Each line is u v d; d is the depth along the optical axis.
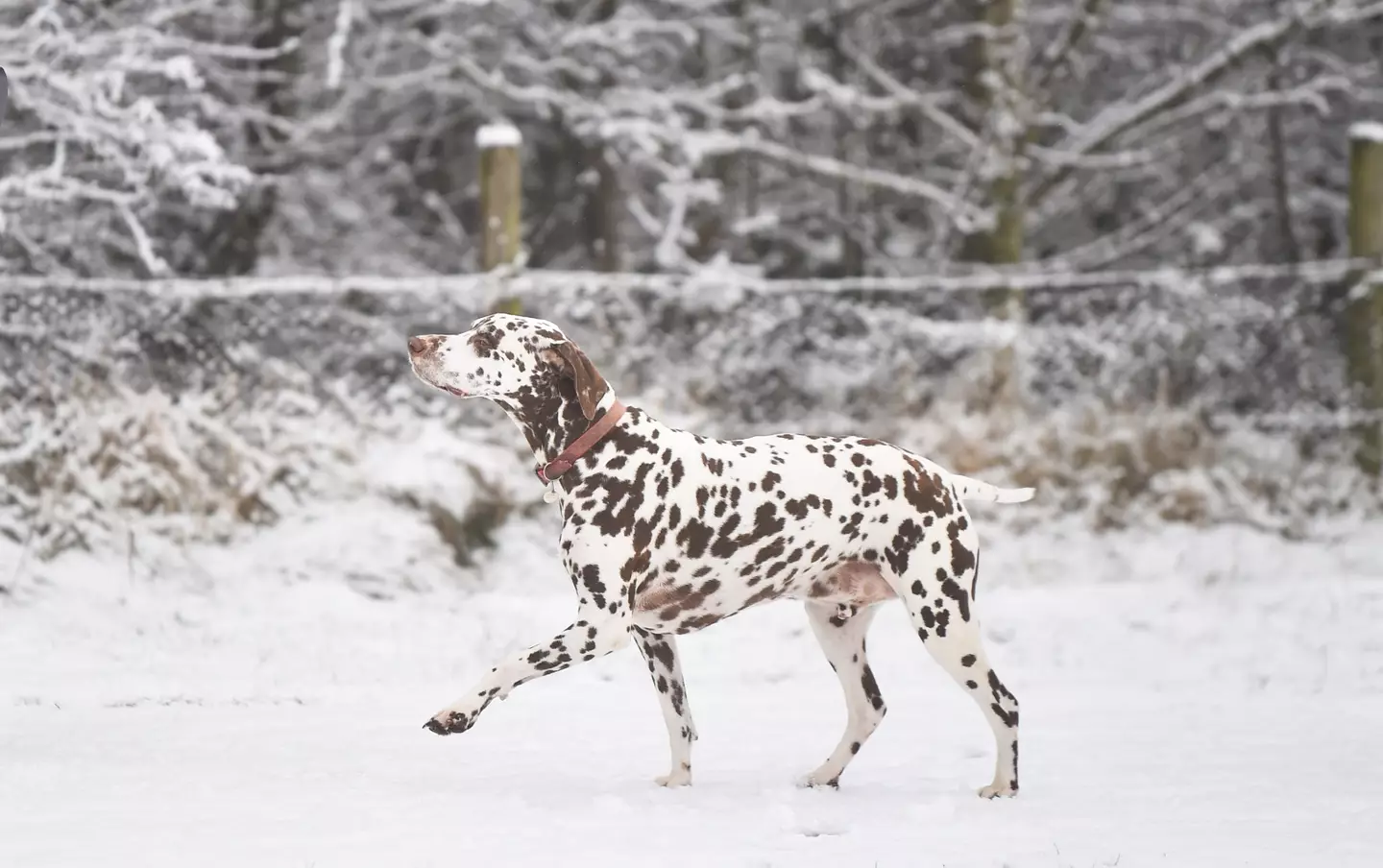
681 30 22.08
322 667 10.07
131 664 10.03
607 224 23.98
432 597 12.55
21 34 14.62
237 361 13.88
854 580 7.14
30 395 12.73
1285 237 25.94
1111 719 8.73
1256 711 8.98
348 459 13.71
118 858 5.55
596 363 15.38
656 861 5.64
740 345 16.22
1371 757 7.70
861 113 24.25
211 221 20.11
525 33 22.56
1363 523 15.66
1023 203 20.69
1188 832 6.19
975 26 20.27
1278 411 17.02
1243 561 14.20
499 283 14.53
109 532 12.40
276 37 20.69
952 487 7.15
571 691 9.50
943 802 6.60
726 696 9.45
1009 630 11.70
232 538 12.85
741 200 25.36
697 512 6.84
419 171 24.89
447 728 6.52
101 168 15.42
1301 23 20.75
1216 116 24.58
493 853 5.73
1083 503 15.42
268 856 5.63
